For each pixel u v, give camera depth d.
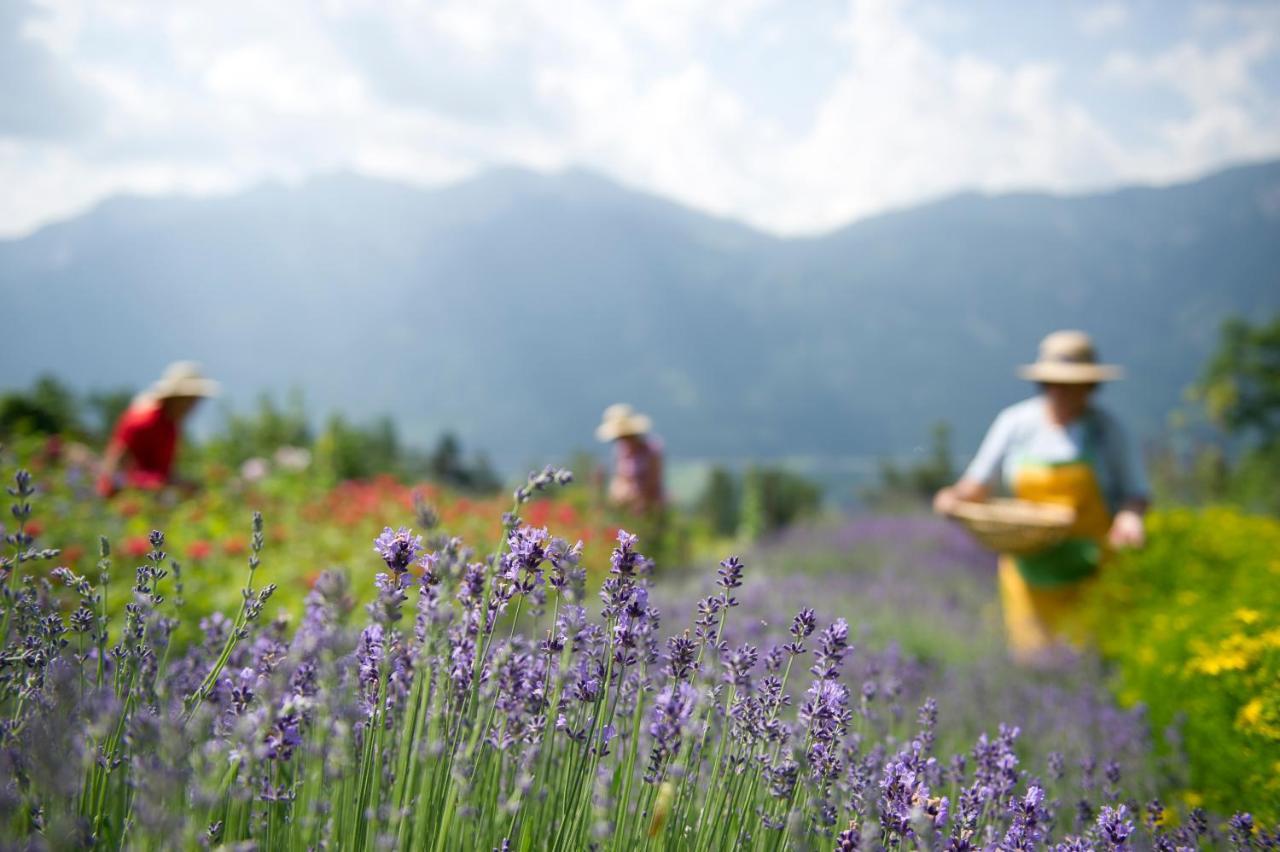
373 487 10.81
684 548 10.62
